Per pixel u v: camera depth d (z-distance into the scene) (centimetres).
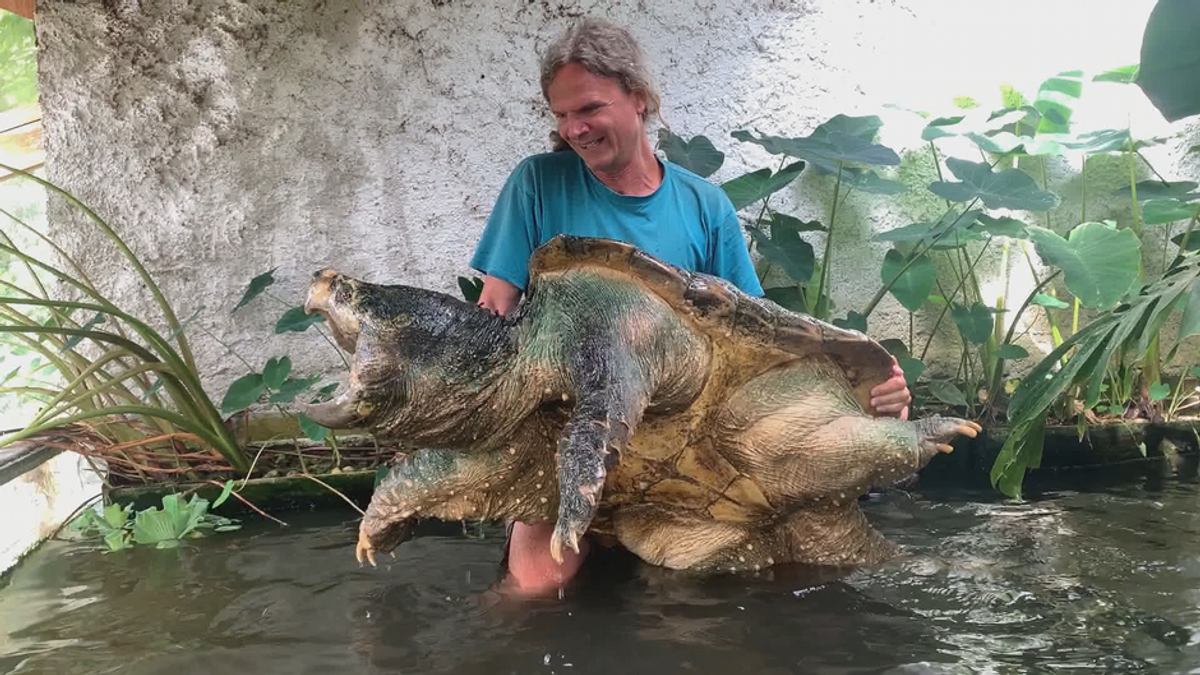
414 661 180
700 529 235
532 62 365
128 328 359
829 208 390
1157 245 396
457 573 238
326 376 374
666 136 347
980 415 367
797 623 196
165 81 351
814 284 384
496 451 215
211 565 250
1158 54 141
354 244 370
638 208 247
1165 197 357
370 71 360
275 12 351
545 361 205
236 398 314
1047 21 387
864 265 395
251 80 355
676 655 180
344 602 217
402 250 372
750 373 219
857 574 228
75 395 325
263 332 369
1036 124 370
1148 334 212
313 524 295
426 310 211
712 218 259
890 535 261
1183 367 393
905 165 392
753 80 379
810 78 382
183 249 361
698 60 375
